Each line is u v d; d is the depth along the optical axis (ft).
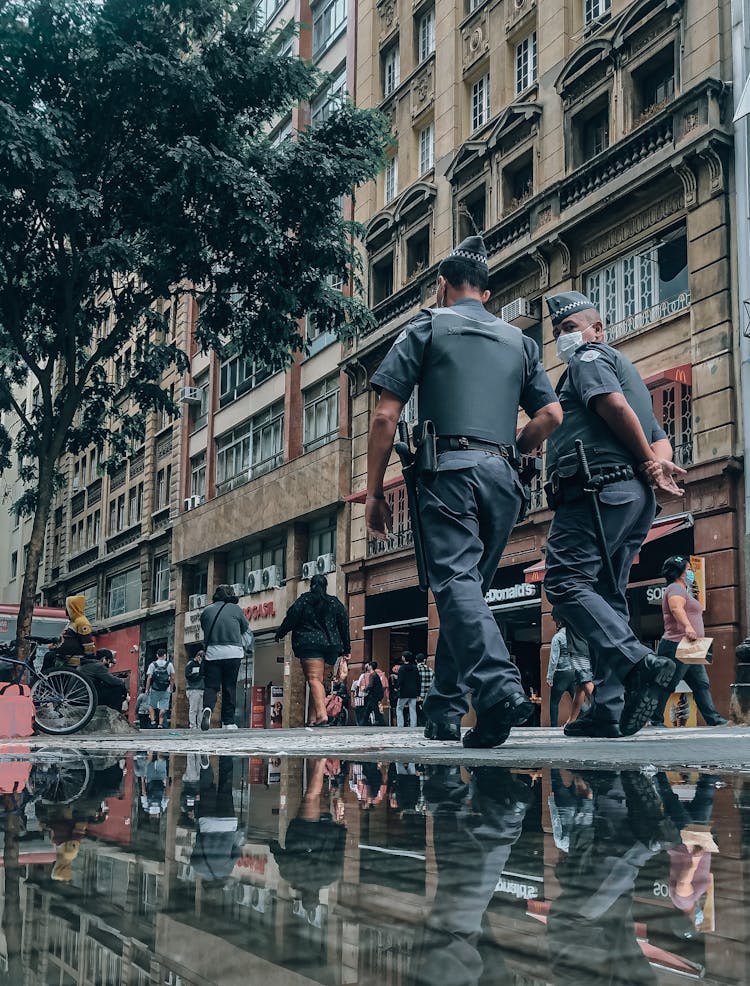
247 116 43.50
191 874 2.00
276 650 90.07
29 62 37.76
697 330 51.03
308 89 42.96
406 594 74.38
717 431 49.01
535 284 65.26
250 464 100.01
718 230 50.57
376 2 87.92
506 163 68.80
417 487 10.68
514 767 6.23
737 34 51.13
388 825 3.03
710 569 48.29
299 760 7.18
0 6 36.81
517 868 2.08
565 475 12.35
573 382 12.76
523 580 62.75
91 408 44.50
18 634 35.40
